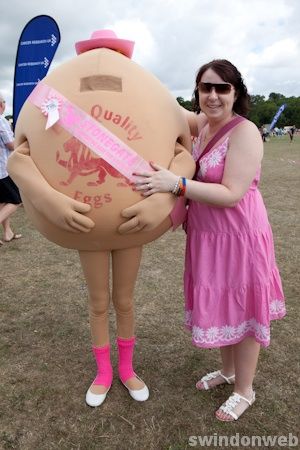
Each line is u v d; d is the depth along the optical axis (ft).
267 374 8.45
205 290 6.70
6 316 10.87
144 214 5.95
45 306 11.38
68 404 7.72
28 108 6.32
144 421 7.30
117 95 5.91
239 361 7.27
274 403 7.68
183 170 6.21
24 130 6.24
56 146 5.87
